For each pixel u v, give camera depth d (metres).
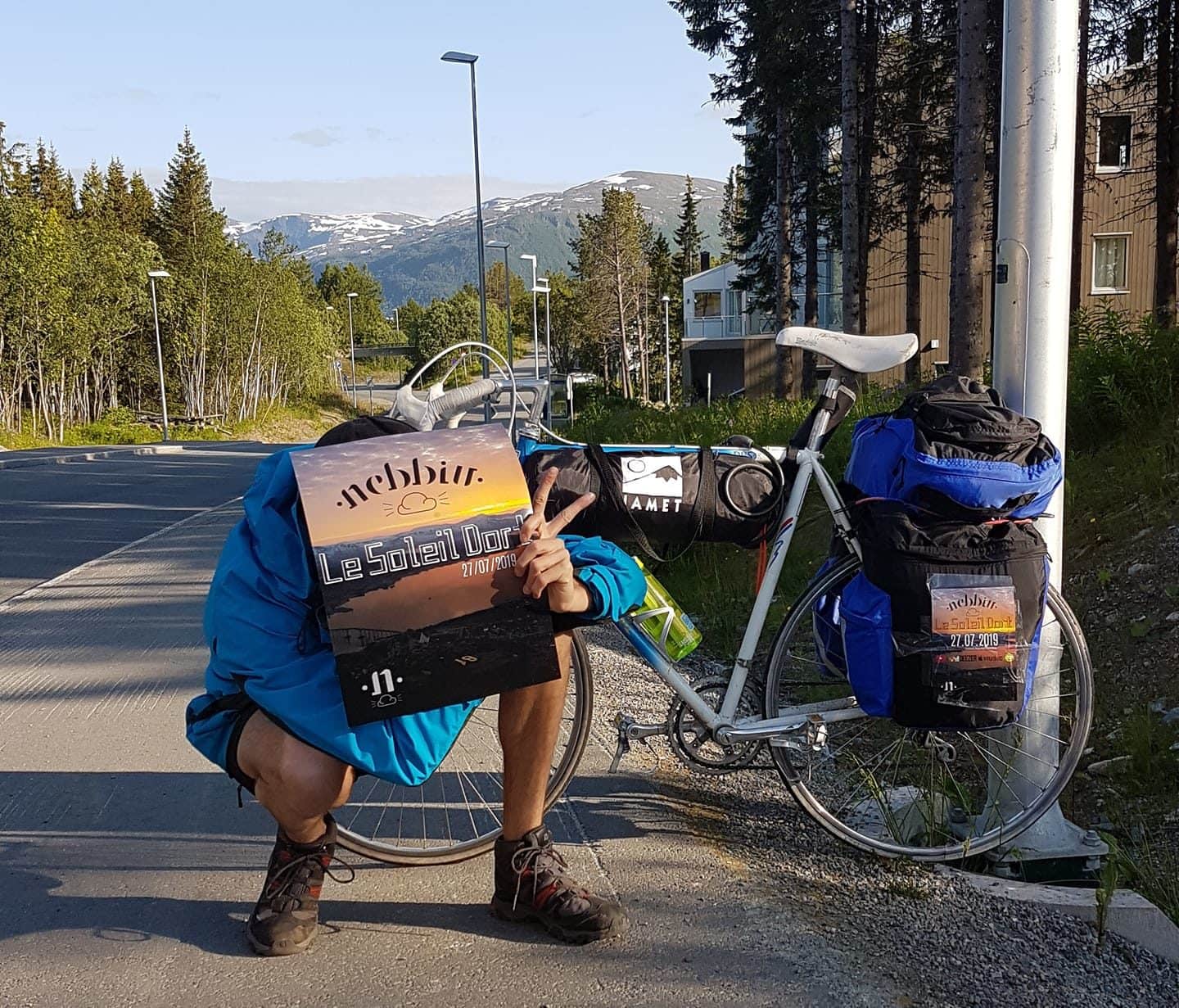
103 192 76.38
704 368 53.12
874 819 3.31
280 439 68.44
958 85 10.16
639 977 2.49
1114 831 3.62
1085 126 19.77
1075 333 8.24
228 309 67.31
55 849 3.21
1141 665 4.48
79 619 6.93
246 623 2.46
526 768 2.69
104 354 55.38
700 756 3.32
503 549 2.42
